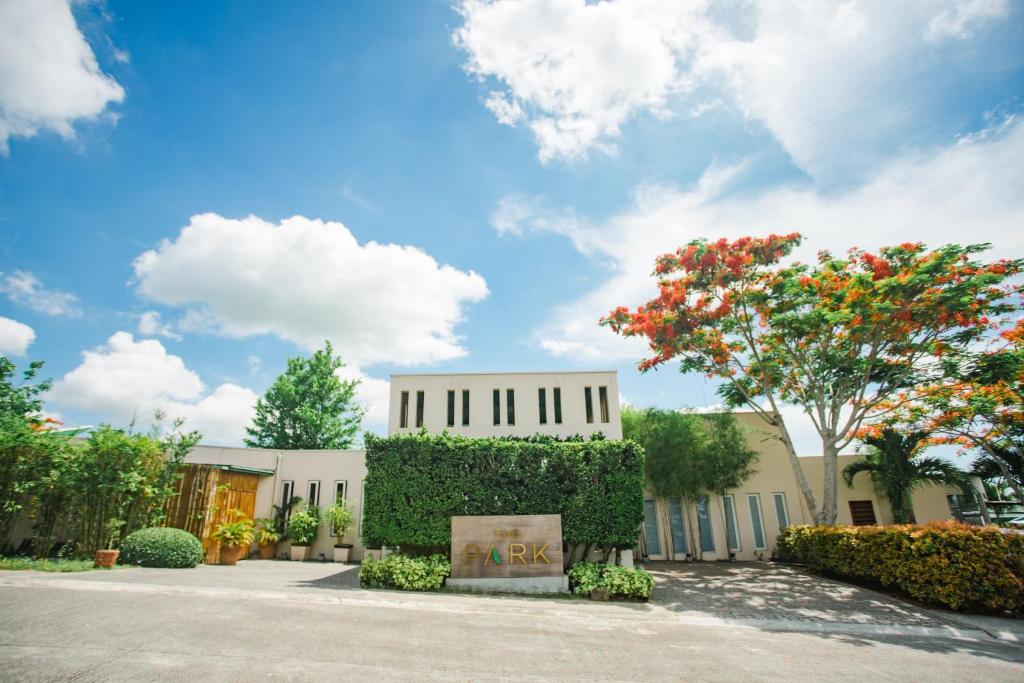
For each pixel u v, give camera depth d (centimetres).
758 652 820
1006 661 816
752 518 1988
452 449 1338
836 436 1659
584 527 1305
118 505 1335
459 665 668
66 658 586
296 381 3244
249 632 732
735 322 1728
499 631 849
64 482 1284
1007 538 1099
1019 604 1055
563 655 742
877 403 1719
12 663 562
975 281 1297
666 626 970
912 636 975
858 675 720
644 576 1226
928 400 1727
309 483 1903
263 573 1357
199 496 1570
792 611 1123
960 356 1544
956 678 725
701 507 1994
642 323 1730
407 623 856
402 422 1602
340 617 859
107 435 1334
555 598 1189
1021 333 1453
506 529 1273
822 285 1514
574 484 1331
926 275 1329
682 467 1905
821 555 1518
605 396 1625
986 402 1658
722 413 2011
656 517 1978
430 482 1316
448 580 1225
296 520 1786
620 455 1358
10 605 782
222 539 1550
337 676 596
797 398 1866
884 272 1433
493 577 1239
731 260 1628
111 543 1338
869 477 2014
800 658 795
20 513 1299
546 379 1633
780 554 1880
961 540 1123
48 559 1258
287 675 585
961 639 962
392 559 1231
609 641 834
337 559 1767
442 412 1597
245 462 1873
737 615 1088
